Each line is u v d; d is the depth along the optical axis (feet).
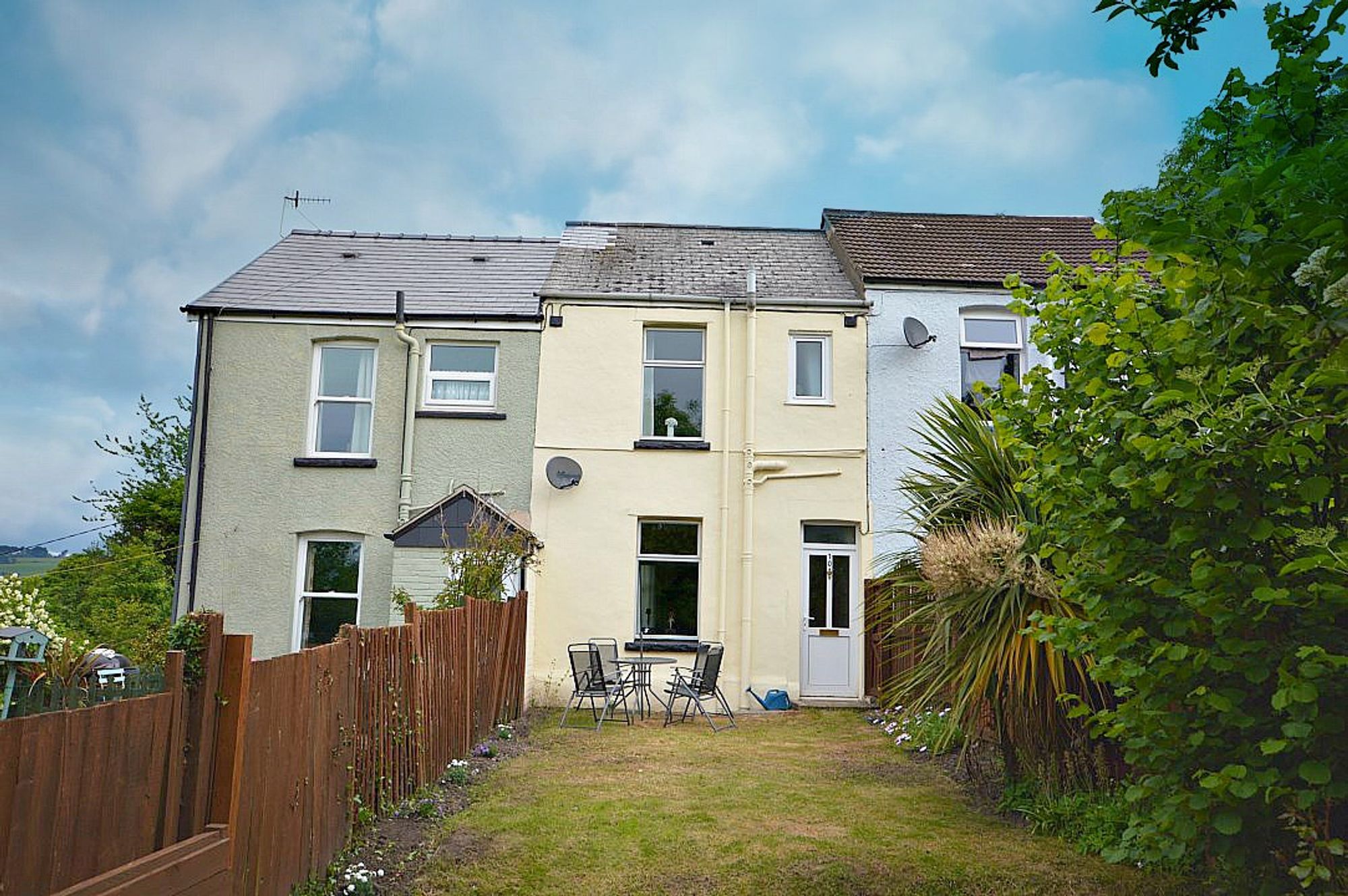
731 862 18.58
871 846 19.52
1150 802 15.07
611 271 48.80
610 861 18.57
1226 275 12.00
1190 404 12.59
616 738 33.94
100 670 16.24
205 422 43.91
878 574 42.75
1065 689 20.27
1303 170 10.50
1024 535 21.53
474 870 17.83
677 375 46.14
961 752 27.22
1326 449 12.92
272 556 43.14
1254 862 14.58
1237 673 14.06
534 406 44.62
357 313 44.42
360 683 19.25
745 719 39.24
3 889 8.82
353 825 18.56
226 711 12.92
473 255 52.19
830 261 51.29
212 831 12.44
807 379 45.96
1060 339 16.88
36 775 9.32
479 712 31.04
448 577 39.37
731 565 44.06
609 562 43.93
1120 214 13.14
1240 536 13.19
